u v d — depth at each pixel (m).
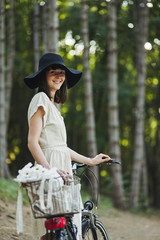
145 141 18.14
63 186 2.78
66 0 13.02
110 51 12.08
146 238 7.32
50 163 3.13
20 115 18.33
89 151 11.78
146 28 12.59
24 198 8.32
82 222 3.66
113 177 12.48
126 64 16.30
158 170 18.70
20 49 15.70
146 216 12.09
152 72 15.44
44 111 3.13
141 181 18.81
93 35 13.80
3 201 7.45
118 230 8.09
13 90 17.95
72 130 18.53
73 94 17.34
